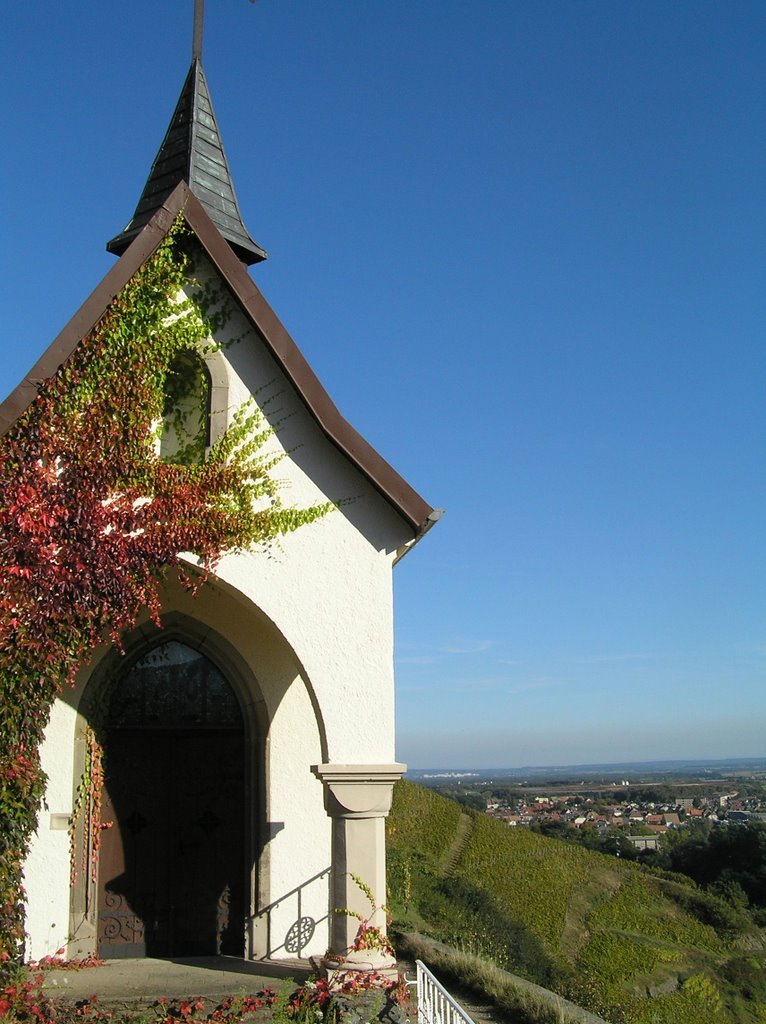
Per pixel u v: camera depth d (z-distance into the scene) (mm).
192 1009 8562
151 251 9641
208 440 9758
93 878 10844
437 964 10891
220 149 13031
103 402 9242
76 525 8914
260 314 9945
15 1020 7797
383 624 9758
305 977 9789
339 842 9188
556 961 19875
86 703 11117
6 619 8461
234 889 11484
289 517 9773
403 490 9930
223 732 11820
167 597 11352
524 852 33062
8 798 8055
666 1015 25609
